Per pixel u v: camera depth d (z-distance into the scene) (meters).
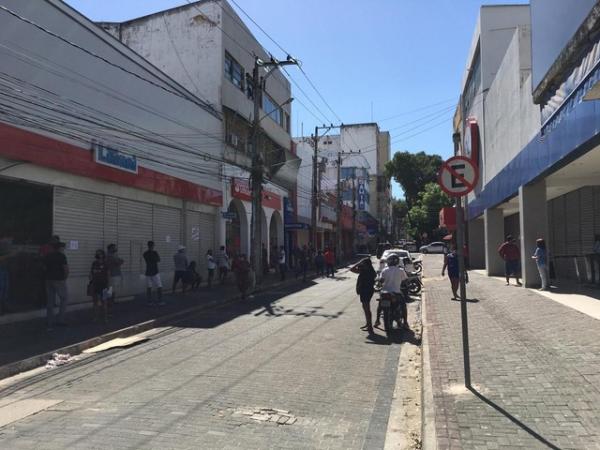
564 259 21.72
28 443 5.45
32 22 13.66
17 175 13.44
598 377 6.79
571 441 4.91
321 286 25.11
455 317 12.73
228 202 27.97
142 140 19.36
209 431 5.75
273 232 38.53
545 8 13.55
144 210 19.95
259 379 8.00
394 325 13.16
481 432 5.21
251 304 18.02
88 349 10.79
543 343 8.99
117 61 17.77
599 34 9.53
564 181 17.84
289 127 41.19
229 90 28.83
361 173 88.50
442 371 7.64
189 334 12.23
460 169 7.02
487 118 27.23
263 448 5.29
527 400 6.14
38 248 14.33
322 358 9.46
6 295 13.23
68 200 15.55
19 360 9.17
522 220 18.31
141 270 19.56
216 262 26.33
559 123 13.50
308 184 48.75
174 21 28.69
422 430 5.52
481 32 29.31
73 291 15.59
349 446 5.38
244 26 31.52
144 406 6.67
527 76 18.98
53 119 14.48
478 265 35.62
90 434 5.68
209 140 25.78
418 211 75.25
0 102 12.63
